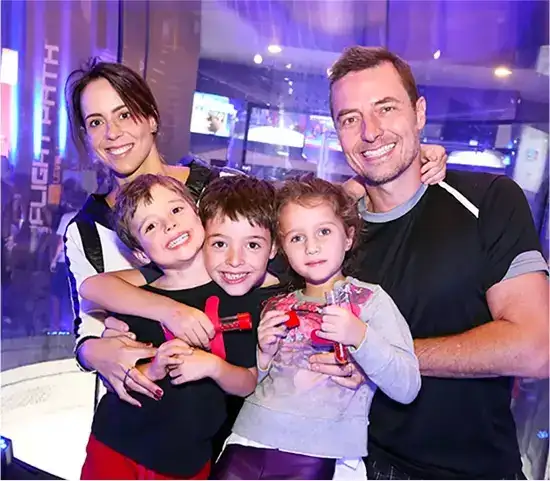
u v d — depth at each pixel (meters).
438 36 3.13
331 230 1.10
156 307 1.04
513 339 1.01
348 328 0.98
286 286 1.19
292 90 3.24
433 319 1.11
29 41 2.91
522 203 1.12
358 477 1.08
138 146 1.20
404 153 1.12
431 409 1.10
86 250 1.25
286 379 1.08
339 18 3.17
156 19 3.05
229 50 3.17
